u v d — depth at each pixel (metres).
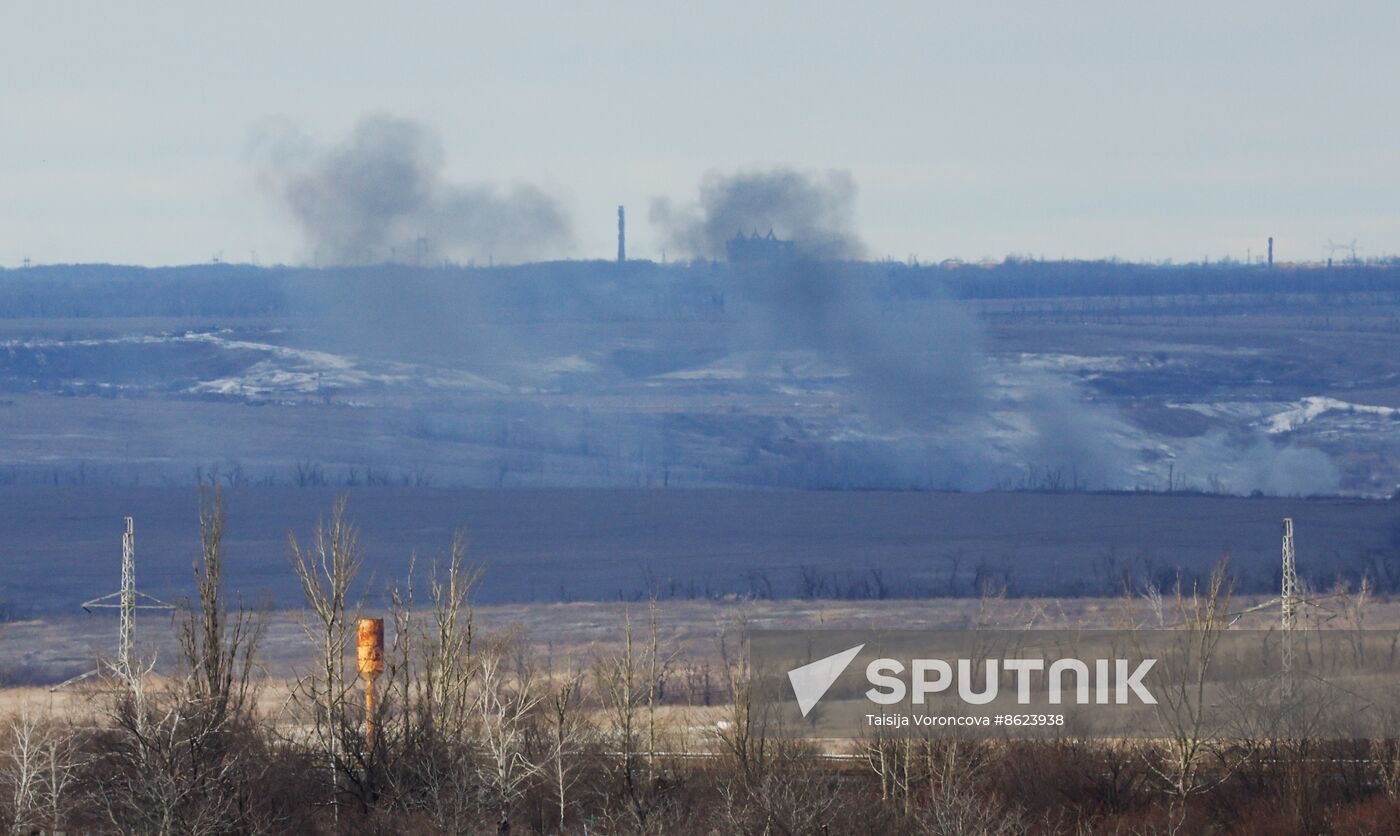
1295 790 122.69
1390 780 124.31
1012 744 129.25
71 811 117.75
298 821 117.06
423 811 120.75
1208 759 130.75
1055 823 120.56
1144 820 120.69
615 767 127.56
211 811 111.81
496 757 122.00
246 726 120.19
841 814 113.62
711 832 114.44
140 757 113.75
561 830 116.62
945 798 113.56
